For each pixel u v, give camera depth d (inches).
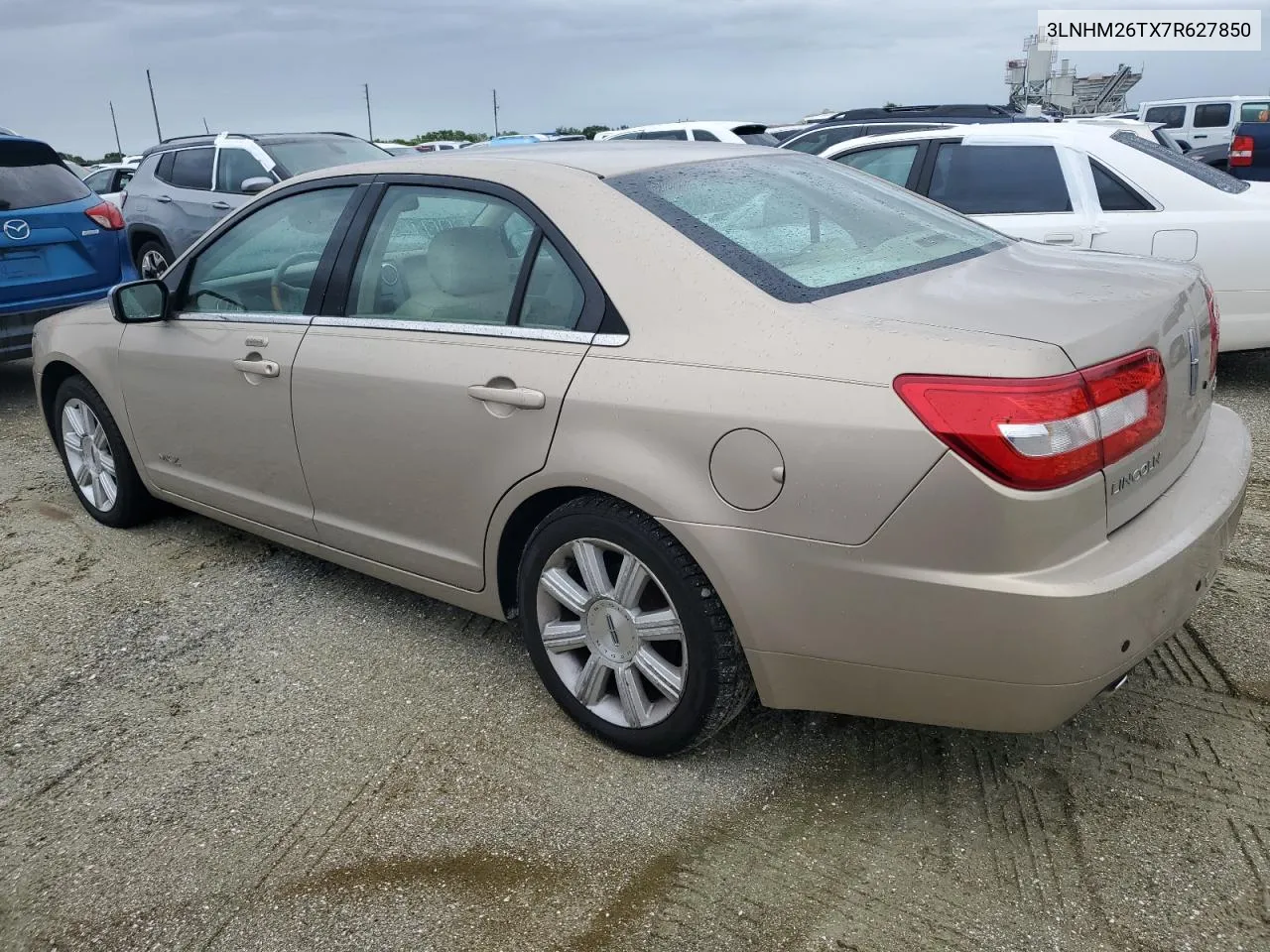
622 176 111.3
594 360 100.2
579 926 86.8
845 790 102.1
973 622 82.9
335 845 98.3
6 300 254.2
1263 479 178.7
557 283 105.8
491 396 107.0
